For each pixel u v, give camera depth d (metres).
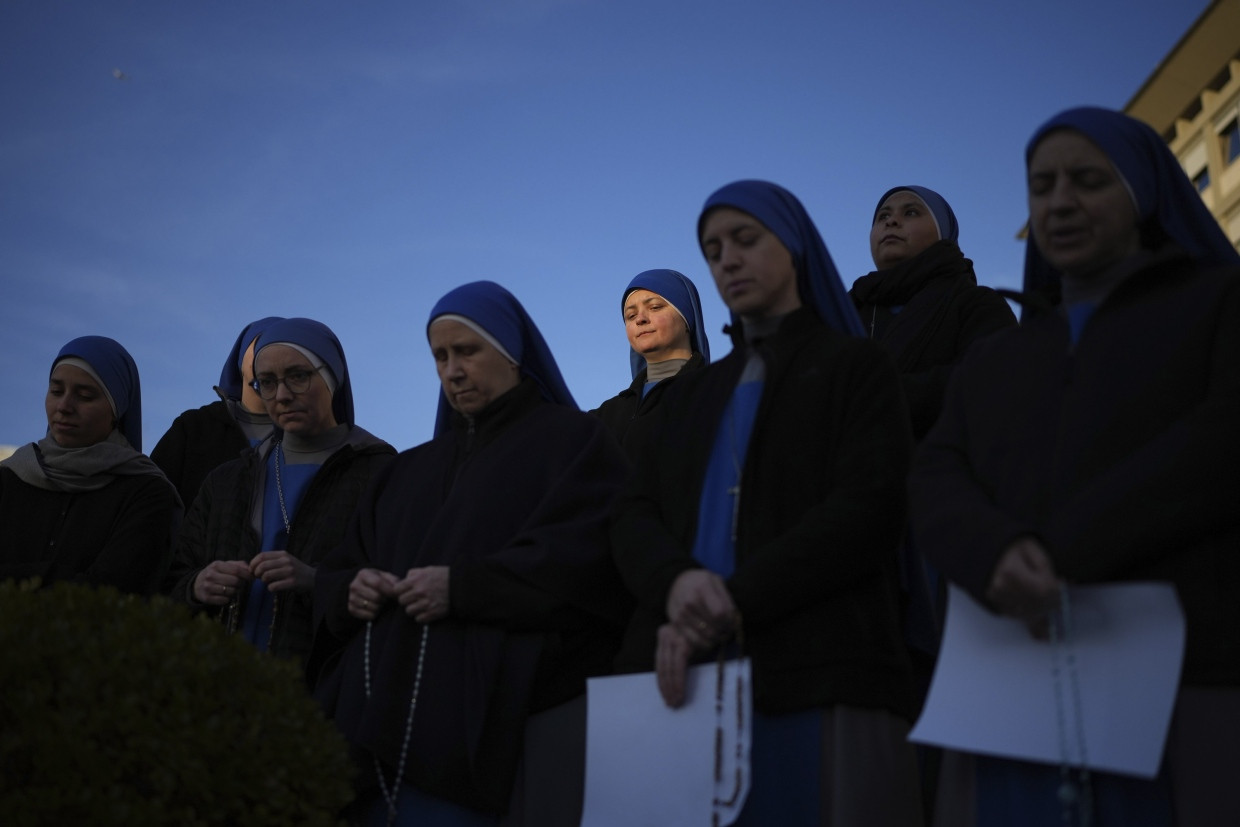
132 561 4.97
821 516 3.08
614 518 3.54
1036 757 2.51
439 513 4.04
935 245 5.08
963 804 2.79
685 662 3.04
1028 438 2.85
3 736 2.79
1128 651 2.47
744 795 2.86
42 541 5.08
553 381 4.38
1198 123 34.19
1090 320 2.87
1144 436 2.66
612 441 4.19
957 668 2.71
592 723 3.17
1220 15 31.47
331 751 3.28
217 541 4.93
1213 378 2.63
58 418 5.34
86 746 2.80
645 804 3.00
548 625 3.73
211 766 2.98
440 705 3.66
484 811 3.56
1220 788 2.42
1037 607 2.53
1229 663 2.45
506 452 4.10
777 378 3.39
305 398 5.04
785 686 3.01
